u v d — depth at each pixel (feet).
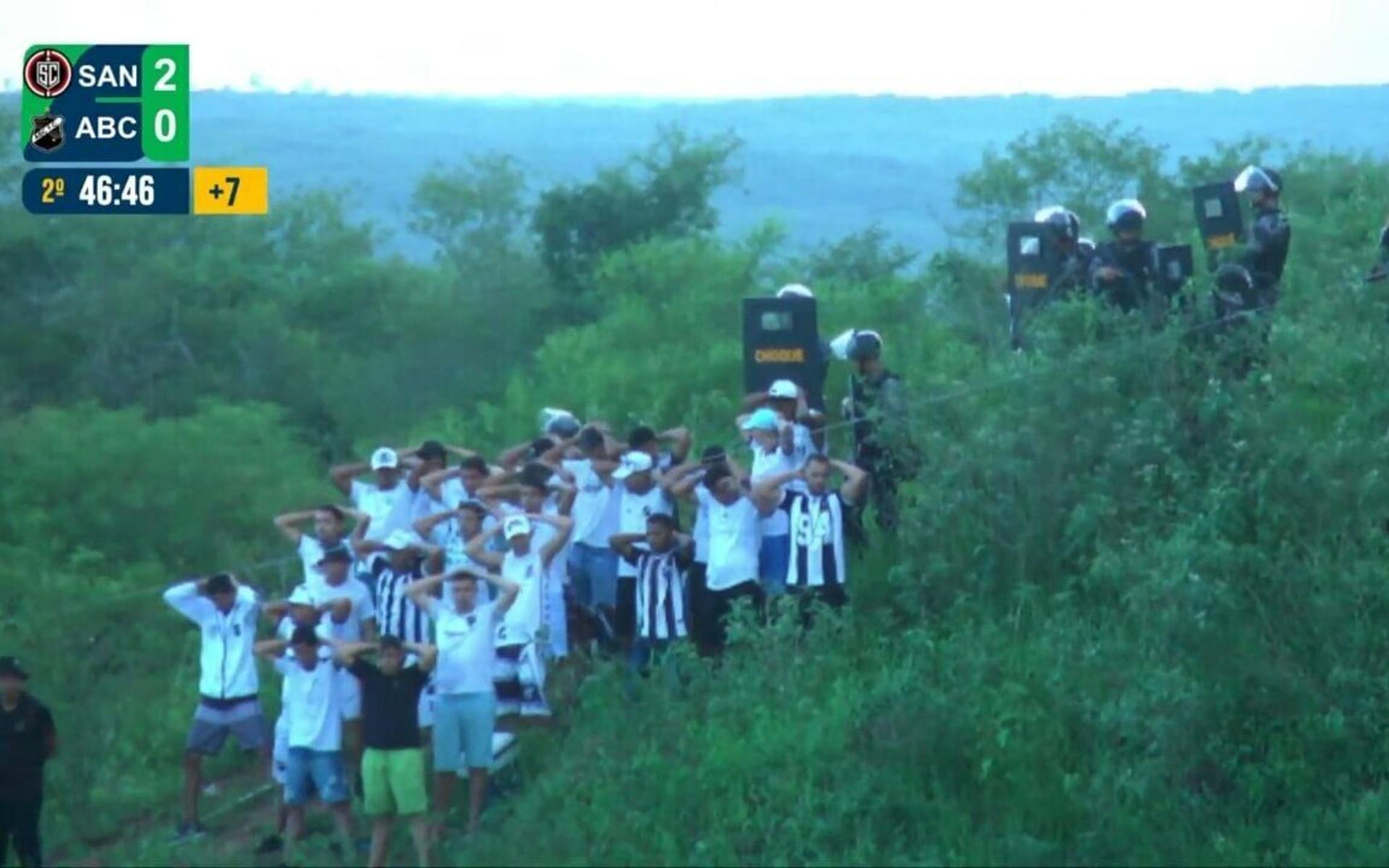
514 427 119.75
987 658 59.88
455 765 57.41
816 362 72.13
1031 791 55.42
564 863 53.93
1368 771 57.16
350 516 65.72
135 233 193.88
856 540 68.28
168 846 62.23
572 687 64.18
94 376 186.19
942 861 53.16
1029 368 68.23
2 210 190.90
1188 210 131.13
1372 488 60.85
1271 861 53.72
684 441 71.41
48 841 65.51
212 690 63.36
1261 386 65.62
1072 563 65.21
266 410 151.53
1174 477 62.80
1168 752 55.88
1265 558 59.00
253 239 203.62
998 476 65.82
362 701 55.93
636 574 64.39
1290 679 57.82
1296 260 95.20
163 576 128.88
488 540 63.46
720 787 56.75
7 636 88.99
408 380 183.83
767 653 61.05
